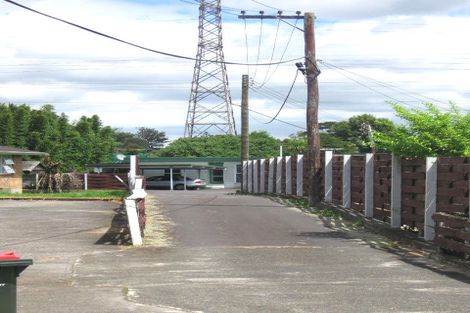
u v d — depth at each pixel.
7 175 36.09
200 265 10.23
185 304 7.36
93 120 60.94
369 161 15.74
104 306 7.27
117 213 19.02
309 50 20.75
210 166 58.31
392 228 13.54
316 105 20.70
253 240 13.12
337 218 16.89
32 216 18.19
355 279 8.88
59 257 11.16
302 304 7.29
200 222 16.06
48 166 38.28
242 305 7.28
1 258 4.76
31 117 50.03
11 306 4.71
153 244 12.64
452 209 10.95
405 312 6.84
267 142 68.88
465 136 12.51
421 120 12.73
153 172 59.16
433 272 9.40
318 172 20.31
